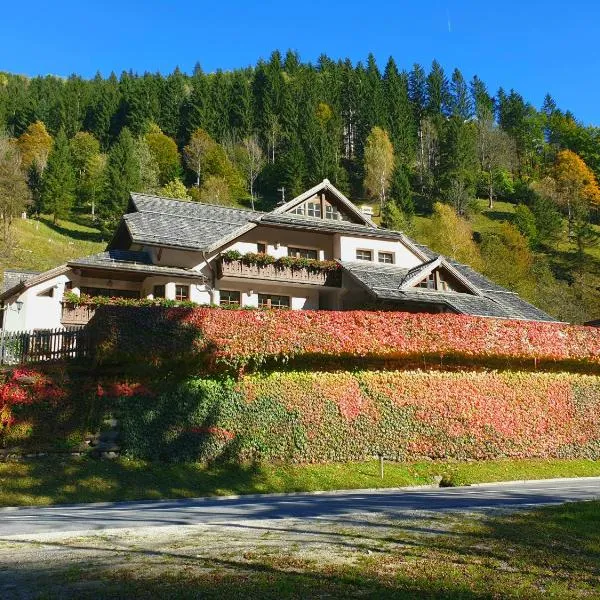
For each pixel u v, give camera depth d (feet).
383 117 397.39
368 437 74.90
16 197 240.32
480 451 80.59
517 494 54.24
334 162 347.36
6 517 41.22
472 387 82.64
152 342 67.82
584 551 26.02
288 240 116.57
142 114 392.68
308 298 116.88
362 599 18.92
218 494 58.08
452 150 360.48
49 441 62.44
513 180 393.70
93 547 26.78
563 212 354.95
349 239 118.52
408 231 260.83
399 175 322.55
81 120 407.85
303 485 64.03
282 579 20.89
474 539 27.63
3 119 382.01
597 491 56.70
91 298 95.50
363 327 77.66
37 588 20.33
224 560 23.56
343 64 490.08
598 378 92.32
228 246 111.55
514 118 463.01
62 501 51.55
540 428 85.40
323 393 74.08
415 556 24.30
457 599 19.24
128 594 19.43
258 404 70.69
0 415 61.36
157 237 102.17
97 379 67.21
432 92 461.78
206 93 401.70
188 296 106.11
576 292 239.09
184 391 68.18
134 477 59.62
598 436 89.45
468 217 328.49
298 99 416.05
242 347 70.90
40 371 66.13
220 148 363.56
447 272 110.83
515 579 21.49
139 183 301.84
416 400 78.74
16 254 212.64
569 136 436.35
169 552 25.18
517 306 115.96
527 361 87.86
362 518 33.96
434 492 59.77
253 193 361.30
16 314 105.19
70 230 281.54
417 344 79.77
